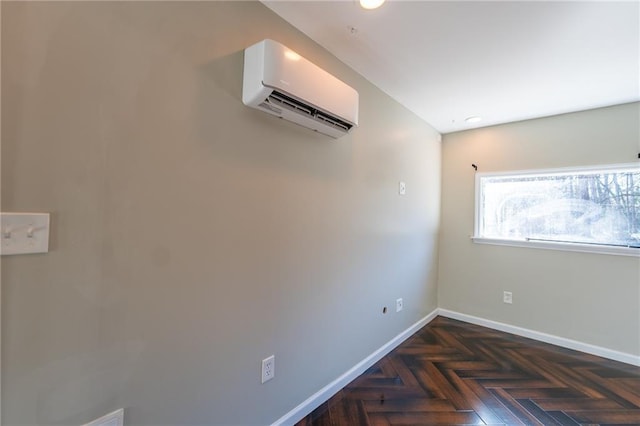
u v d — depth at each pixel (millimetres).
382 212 2553
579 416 1850
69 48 917
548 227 3055
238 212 1423
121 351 1054
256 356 1525
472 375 2307
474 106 2816
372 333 2457
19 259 847
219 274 1350
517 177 3240
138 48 1070
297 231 1740
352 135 2178
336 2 1491
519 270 3160
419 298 3240
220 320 1360
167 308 1175
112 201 1019
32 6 854
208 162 1296
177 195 1192
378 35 1751
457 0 1451
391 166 2666
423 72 2188
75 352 953
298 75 1429
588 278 2779
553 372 2371
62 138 910
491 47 1850
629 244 2633
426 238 3355
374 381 2207
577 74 2164
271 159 1577
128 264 1063
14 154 832
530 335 3061
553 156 2992
